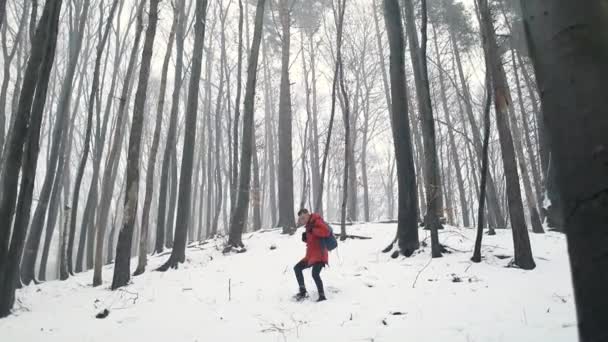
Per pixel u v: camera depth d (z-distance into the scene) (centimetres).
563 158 84
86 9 1509
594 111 77
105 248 3086
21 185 815
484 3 888
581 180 79
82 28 1498
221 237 1565
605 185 75
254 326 596
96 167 1720
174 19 1201
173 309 721
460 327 522
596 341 75
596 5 83
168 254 1422
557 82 85
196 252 1309
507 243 1031
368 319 579
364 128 2833
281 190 1755
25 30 1902
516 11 1503
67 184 2208
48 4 828
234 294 776
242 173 1316
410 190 973
